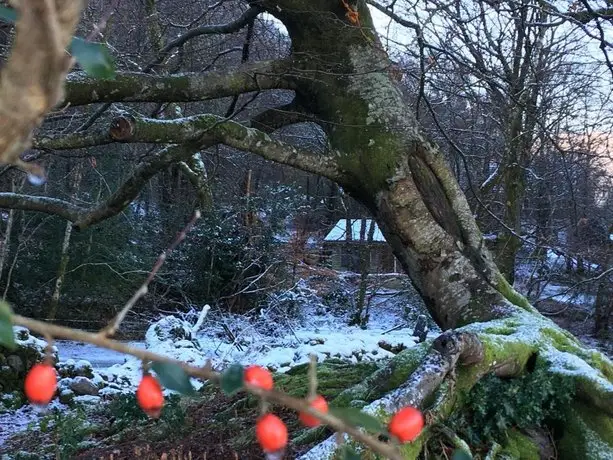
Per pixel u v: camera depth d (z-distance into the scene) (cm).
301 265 1752
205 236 1583
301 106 741
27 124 89
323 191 2352
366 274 1825
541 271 1402
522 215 1529
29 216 1644
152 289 1697
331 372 704
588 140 1235
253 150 637
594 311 1585
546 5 670
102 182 1538
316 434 472
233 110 802
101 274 1705
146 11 1048
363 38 672
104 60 97
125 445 577
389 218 648
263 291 1590
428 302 648
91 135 603
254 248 1593
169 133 599
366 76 670
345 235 2031
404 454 378
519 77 1014
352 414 99
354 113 663
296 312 1608
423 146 653
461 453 119
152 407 99
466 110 1358
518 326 548
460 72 760
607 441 445
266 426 96
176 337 1205
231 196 1789
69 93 588
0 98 85
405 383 420
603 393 446
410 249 643
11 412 907
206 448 504
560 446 464
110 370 1103
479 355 454
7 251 1530
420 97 661
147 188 1870
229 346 1281
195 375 102
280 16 681
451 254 635
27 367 972
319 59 673
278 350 1159
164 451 514
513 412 457
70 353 1415
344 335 1453
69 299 1717
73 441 596
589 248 1284
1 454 663
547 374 479
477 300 614
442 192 660
